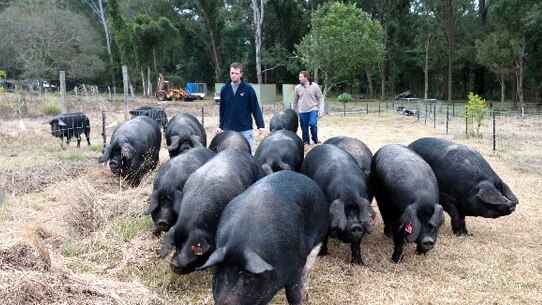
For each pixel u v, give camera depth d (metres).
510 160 11.56
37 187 8.88
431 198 5.91
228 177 5.39
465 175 6.80
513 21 31.30
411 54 49.88
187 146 9.13
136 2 53.72
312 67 33.41
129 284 5.00
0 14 44.34
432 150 7.30
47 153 12.64
